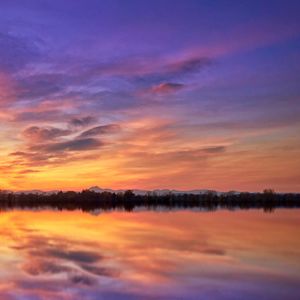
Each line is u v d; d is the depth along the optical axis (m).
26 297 16.20
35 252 27.23
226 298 16.36
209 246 29.94
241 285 18.20
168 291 17.14
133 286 17.88
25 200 197.75
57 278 19.30
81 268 21.67
